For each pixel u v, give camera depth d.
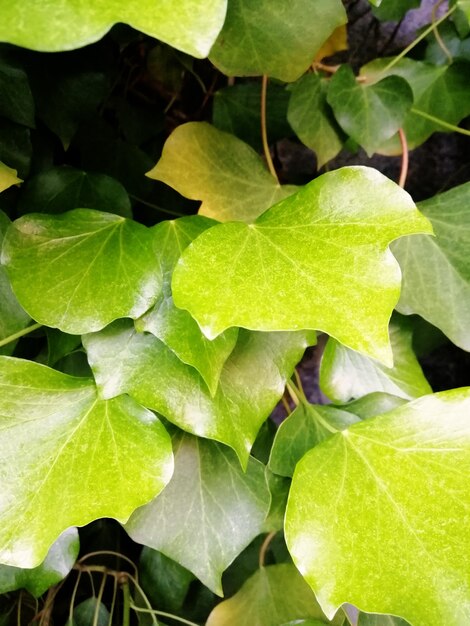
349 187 0.16
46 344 0.23
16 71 0.21
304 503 0.16
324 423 0.21
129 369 0.17
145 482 0.16
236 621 0.24
